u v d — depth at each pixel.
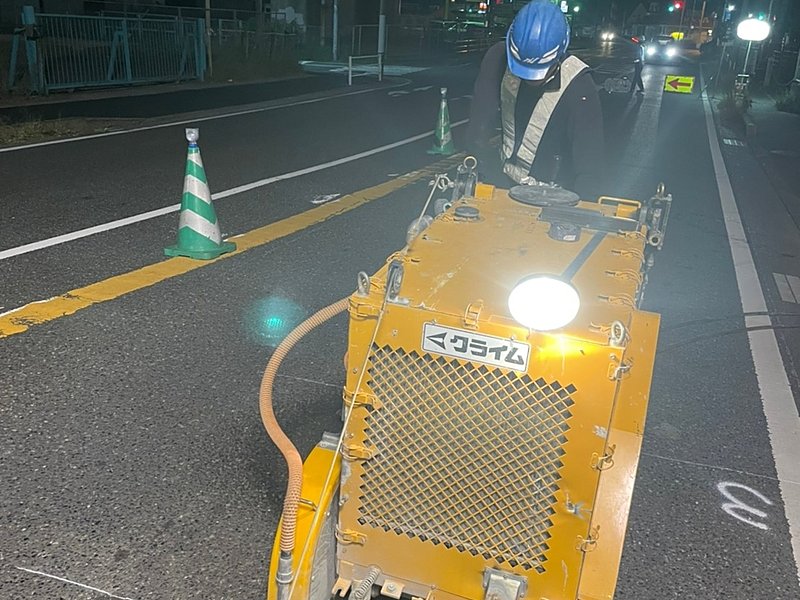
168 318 4.59
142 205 7.15
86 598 2.45
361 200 7.82
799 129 16.55
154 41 18.12
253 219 6.90
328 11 32.62
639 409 2.11
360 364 1.95
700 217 8.40
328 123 13.64
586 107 3.29
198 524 2.83
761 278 6.34
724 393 4.21
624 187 9.75
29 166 8.62
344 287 5.30
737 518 3.10
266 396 2.06
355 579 2.18
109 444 3.28
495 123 3.62
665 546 2.89
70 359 4.00
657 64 41.28
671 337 4.97
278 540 2.01
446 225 2.56
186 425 3.47
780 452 3.63
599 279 2.13
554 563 1.96
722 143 14.37
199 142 10.84
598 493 2.06
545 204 2.77
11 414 3.45
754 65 25.53
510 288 2.01
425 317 1.84
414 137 12.48
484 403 1.87
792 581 2.75
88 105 14.15
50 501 2.89
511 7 45.22
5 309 4.57
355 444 2.01
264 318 4.69
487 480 1.94
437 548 2.06
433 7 48.16
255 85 19.75
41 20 15.28
